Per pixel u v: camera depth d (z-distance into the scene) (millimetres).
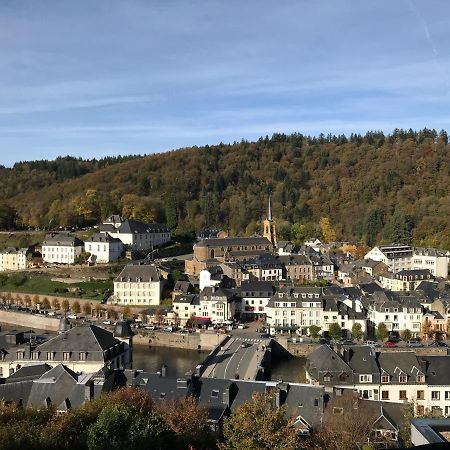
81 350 133875
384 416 93938
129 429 64562
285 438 67625
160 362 183625
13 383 103375
